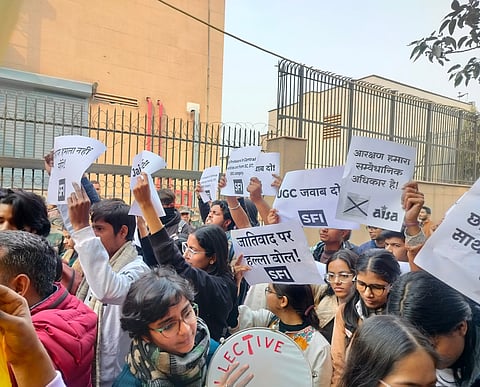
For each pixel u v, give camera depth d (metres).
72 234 2.27
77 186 2.31
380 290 2.21
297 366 1.80
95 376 2.26
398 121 9.77
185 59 12.99
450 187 9.91
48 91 10.44
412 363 1.28
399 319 1.43
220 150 8.30
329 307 2.70
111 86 11.73
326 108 8.81
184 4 13.01
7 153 9.20
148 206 2.52
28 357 1.18
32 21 10.47
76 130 7.94
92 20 11.48
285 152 7.82
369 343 1.36
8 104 9.63
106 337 2.32
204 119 13.23
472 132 10.97
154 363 1.75
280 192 3.15
